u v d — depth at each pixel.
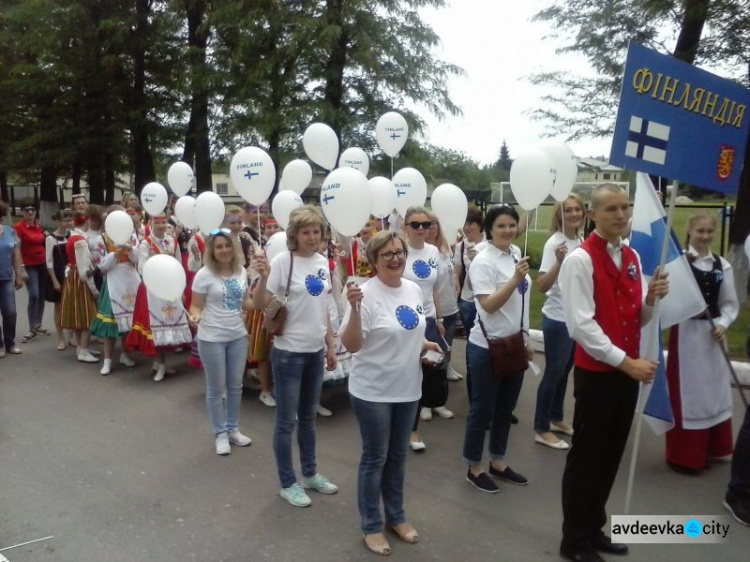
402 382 3.32
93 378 6.73
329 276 4.07
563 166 4.71
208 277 4.66
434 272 4.79
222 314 4.70
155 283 5.20
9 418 5.51
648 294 3.29
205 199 6.35
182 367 7.14
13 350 7.68
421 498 4.07
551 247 4.73
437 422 5.50
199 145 17.42
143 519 3.78
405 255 3.37
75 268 7.16
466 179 25.75
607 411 3.15
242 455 4.75
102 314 6.80
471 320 6.05
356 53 13.68
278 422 3.95
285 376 3.87
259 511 3.88
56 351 7.85
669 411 4.03
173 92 19.41
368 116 14.54
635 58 3.22
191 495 4.09
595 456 3.21
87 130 19.34
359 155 7.58
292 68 13.97
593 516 3.39
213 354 4.70
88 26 18.91
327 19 13.50
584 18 10.72
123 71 19.44
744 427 3.78
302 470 4.14
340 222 3.94
